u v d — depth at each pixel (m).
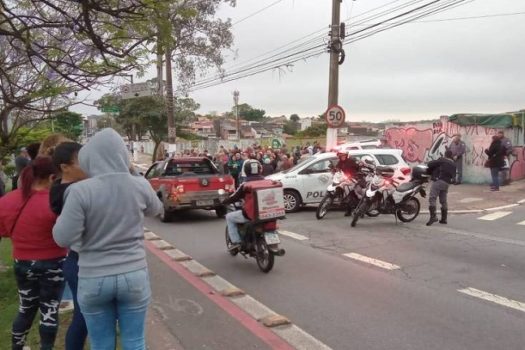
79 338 3.79
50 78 6.00
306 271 7.78
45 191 4.12
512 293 6.49
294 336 5.18
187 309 6.06
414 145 22.39
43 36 6.02
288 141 47.06
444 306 6.02
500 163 17.12
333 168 13.47
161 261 8.69
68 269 3.73
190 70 18.50
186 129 56.84
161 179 13.68
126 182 3.15
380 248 9.27
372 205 11.70
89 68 5.84
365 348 4.86
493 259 8.31
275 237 7.76
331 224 12.03
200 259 8.88
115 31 5.60
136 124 42.78
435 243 9.63
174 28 6.26
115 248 3.07
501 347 4.83
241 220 8.32
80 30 5.08
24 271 4.09
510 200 15.34
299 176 14.14
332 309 6.00
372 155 14.67
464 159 20.00
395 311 5.88
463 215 13.23
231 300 6.42
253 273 7.78
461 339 5.03
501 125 19.55
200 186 13.14
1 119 6.59
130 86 9.94
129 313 3.16
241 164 18.70
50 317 4.18
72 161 3.76
